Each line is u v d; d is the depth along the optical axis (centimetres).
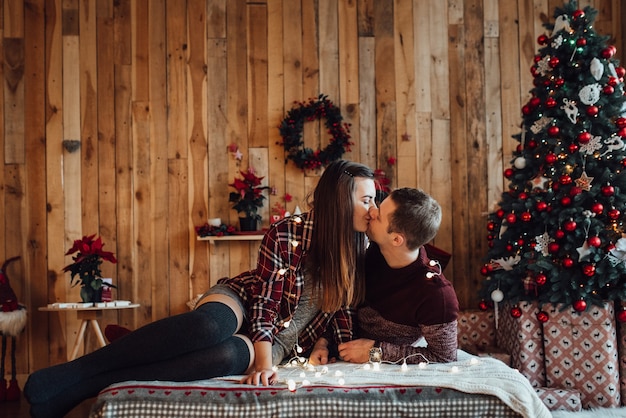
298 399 200
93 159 504
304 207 515
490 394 204
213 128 515
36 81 502
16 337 478
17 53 502
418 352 241
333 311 247
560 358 397
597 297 394
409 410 202
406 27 532
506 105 534
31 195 497
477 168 531
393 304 247
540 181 413
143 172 508
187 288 506
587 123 404
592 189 397
